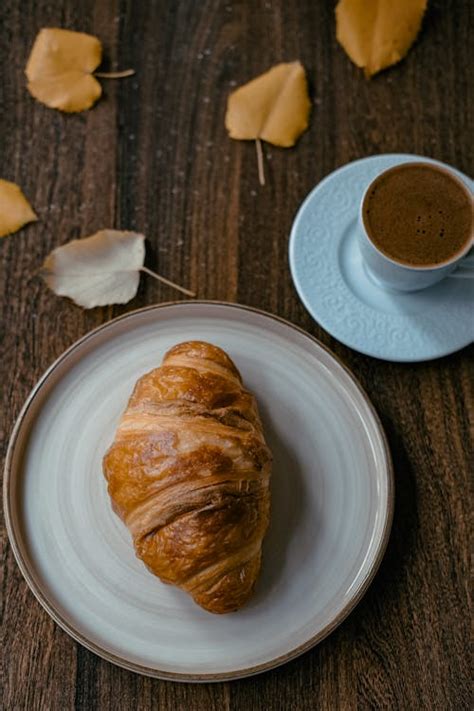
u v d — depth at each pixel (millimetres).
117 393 644
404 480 649
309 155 696
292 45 712
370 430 636
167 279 675
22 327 665
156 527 583
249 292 674
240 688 617
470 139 701
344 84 707
